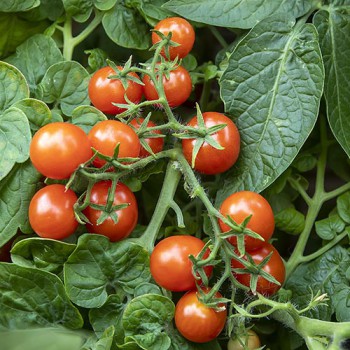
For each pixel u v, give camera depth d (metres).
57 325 0.44
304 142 0.47
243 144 0.46
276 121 0.46
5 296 0.43
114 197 0.43
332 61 0.48
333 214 0.51
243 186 0.46
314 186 0.57
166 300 0.43
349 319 0.46
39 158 0.41
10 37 0.51
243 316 0.42
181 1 0.48
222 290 0.46
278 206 0.51
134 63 0.53
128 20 0.50
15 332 0.41
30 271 0.43
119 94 0.44
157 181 0.51
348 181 0.52
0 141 0.44
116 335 0.43
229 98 0.47
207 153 0.43
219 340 0.48
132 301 0.42
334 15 0.48
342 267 0.49
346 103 0.48
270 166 0.46
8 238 0.44
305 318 0.42
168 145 0.47
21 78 0.46
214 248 0.41
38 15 0.50
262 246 0.44
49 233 0.42
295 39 0.47
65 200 0.42
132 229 0.44
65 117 0.47
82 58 0.53
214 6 0.48
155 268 0.42
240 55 0.47
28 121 0.44
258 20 0.48
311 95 0.46
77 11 0.50
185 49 0.46
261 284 0.44
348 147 0.47
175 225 0.50
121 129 0.42
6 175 0.44
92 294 0.43
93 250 0.43
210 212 0.41
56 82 0.47
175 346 0.43
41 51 0.49
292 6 0.48
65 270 0.43
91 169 0.41
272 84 0.47
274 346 0.50
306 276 0.49
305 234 0.50
